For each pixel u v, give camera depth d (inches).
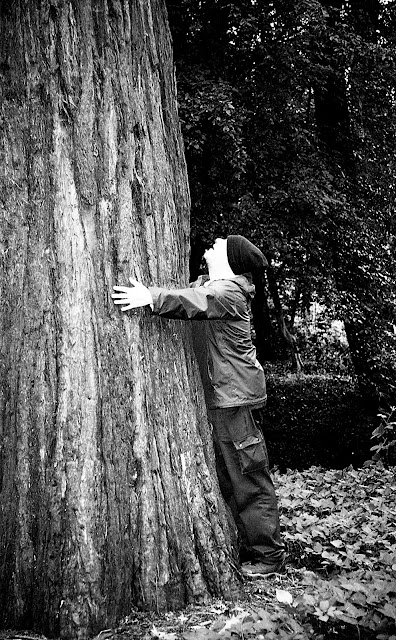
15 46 132.5
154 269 137.3
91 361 126.3
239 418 147.2
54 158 129.4
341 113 449.4
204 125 374.9
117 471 126.0
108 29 133.6
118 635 117.5
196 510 134.3
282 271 422.6
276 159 407.2
